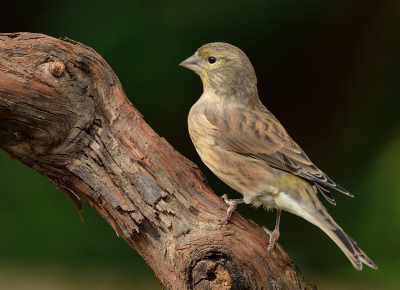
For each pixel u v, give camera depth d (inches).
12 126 296.8
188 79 587.5
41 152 306.5
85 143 309.9
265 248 319.6
